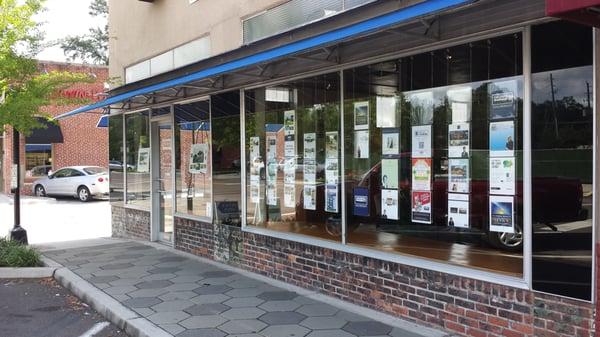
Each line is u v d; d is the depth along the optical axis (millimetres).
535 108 4352
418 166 5512
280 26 7539
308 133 6793
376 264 5758
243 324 5418
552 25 4254
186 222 9352
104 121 14359
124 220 11844
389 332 5098
